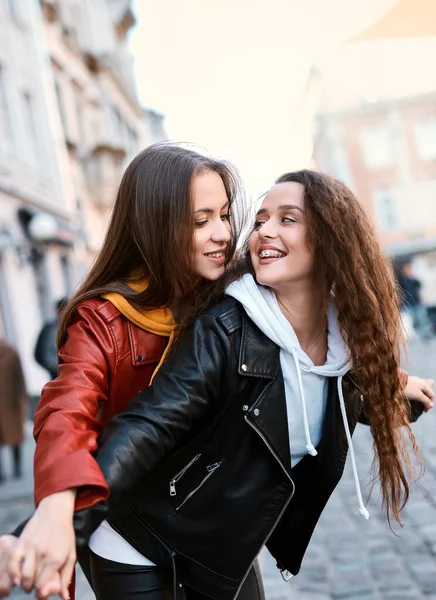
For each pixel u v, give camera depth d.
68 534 1.16
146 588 1.59
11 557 1.12
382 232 33.62
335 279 1.59
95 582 1.65
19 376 6.60
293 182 1.64
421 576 3.25
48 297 13.80
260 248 1.62
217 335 1.52
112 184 19.25
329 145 33.59
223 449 1.57
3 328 11.39
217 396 1.53
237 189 1.80
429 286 32.66
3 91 13.29
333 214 1.58
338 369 1.63
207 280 1.75
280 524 1.78
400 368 1.82
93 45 21.75
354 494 4.69
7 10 13.80
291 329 1.57
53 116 16.16
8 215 12.18
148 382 1.61
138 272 1.71
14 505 5.38
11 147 13.13
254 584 1.75
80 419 1.36
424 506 4.18
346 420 1.65
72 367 1.49
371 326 1.60
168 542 1.58
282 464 1.57
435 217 33.31
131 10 26.92
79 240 16.50
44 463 1.24
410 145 33.00
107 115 22.73
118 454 1.31
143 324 1.60
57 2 17.73
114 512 1.36
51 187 15.25
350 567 3.46
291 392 1.61
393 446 1.68
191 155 1.70
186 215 1.63
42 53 15.86
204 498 1.58
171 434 1.41
